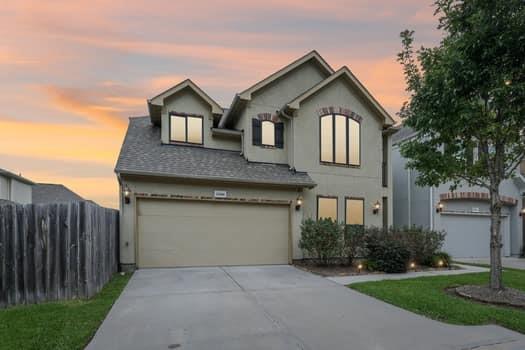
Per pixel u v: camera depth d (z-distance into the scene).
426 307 5.88
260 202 11.30
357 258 11.04
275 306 5.95
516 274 9.68
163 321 5.05
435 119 6.78
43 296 5.98
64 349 3.88
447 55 6.50
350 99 13.27
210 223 10.75
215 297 6.59
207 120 12.43
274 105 12.70
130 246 9.81
